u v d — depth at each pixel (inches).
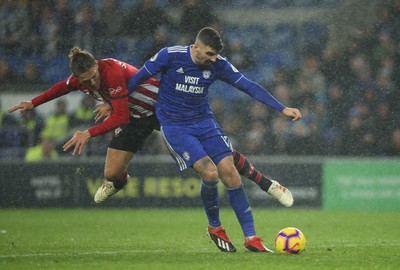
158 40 2105.1
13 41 2110.0
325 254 968.3
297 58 2277.3
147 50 2101.4
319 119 2220.7
